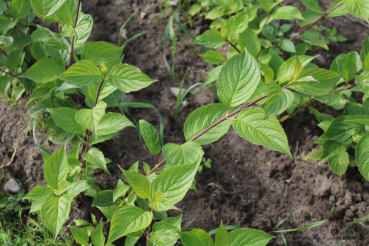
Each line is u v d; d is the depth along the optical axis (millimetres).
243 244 998
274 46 1406
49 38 1195
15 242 1254
